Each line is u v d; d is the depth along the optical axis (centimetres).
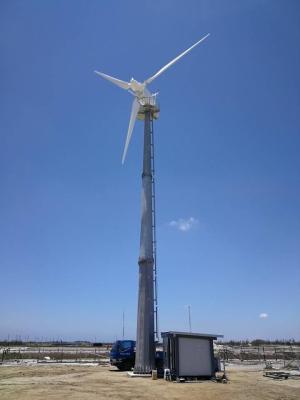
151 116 4119
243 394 2203
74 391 2253
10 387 2425
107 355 6888
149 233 3575
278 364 5331
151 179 3784
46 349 9456
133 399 1994
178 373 2836
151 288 3438
